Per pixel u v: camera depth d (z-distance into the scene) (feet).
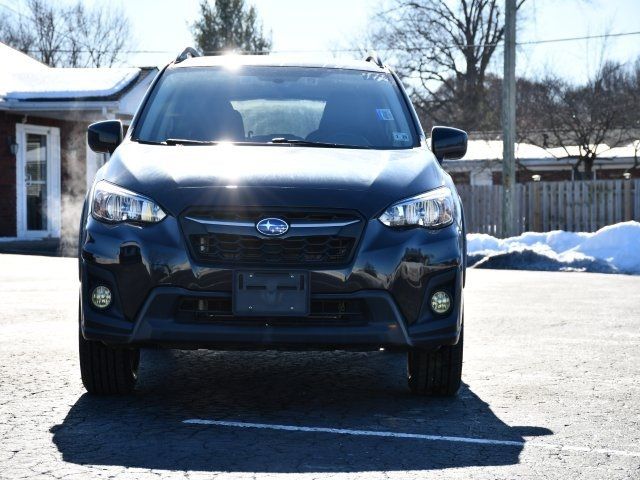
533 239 70.23
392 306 17.62
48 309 33.50
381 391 20.75
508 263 64.44
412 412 18.54
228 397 19.77
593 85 130.72
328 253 17.51
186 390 20.45
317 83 23.24
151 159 19.29
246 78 23.31
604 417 18.26
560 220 87.15
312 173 18.35
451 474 14.25
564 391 20.76
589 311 36.27
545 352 26.16
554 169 141.49
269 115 22.02
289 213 17.56
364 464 14.74
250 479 13.83
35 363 22.86
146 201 17.90
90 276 17.97
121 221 17.94
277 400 19.56
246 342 17.40
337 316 17.62
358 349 18.02
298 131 21.65
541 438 16.56
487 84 174.91
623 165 137.28
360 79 23.66
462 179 149.28
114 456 14.96
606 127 127.24
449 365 19.47
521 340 28.43
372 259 17.52
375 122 22.11
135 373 20.27
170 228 17.57
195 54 26.55
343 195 17.78
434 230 18.19
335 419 17.83
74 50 196.54
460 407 19.08
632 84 131.03
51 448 15.40
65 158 80.02
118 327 17.66
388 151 20.75
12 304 34.99
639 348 26.94
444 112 174.60
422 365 19.53
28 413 17.84
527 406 19.21
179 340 17.44
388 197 18.06
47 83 75.87
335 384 21.50
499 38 168.86
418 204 18.22
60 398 19.21
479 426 17.40
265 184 17.79
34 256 60.54
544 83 132.16
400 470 14.43
